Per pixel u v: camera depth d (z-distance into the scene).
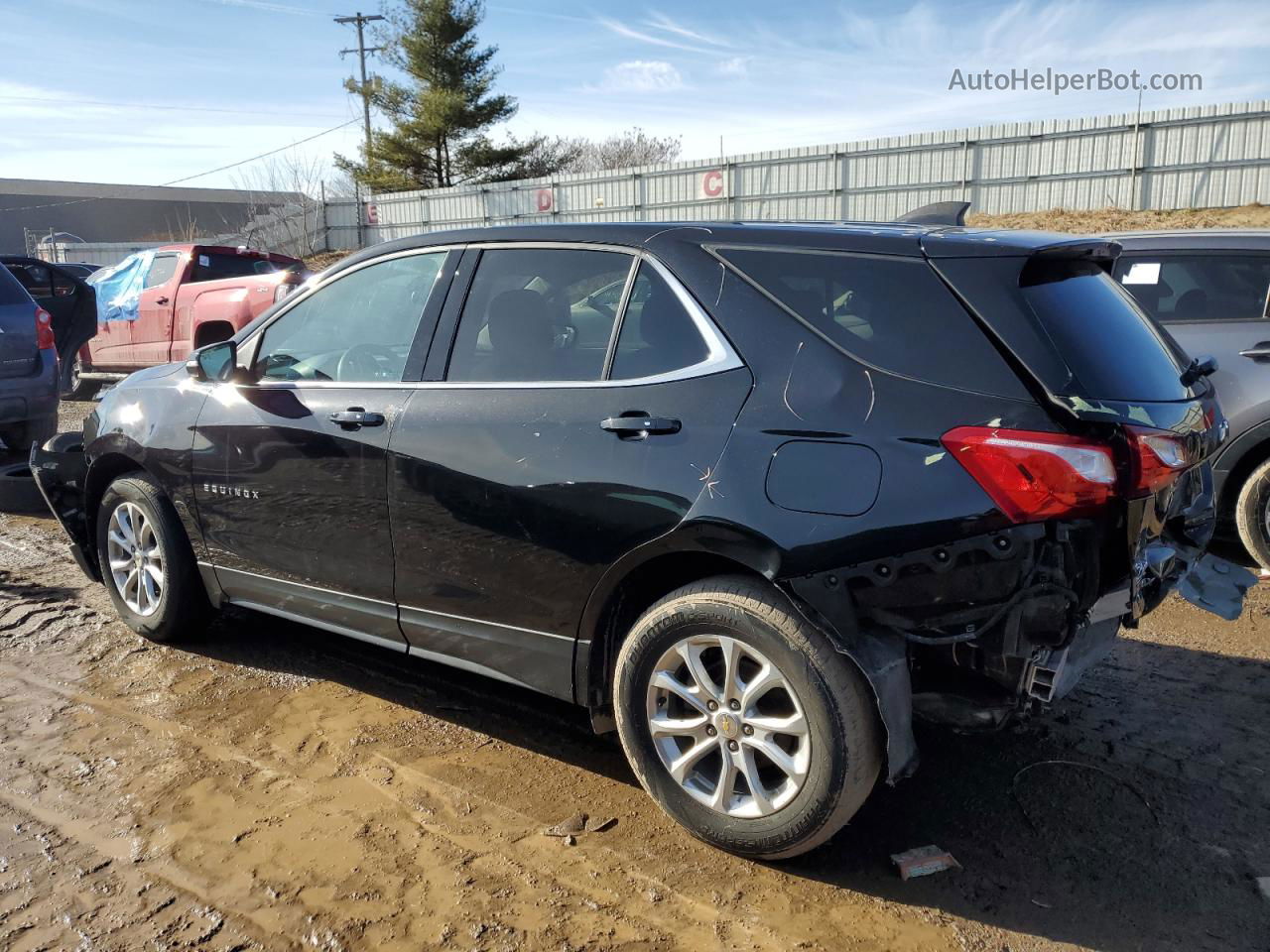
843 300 2.71
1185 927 2.53
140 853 2.85
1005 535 2.39
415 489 3.27
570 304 3.14
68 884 2.71
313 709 3.78
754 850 2.73
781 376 2.69
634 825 3.00
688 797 2.84
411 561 3.34
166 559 4.20
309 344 3.80
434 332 3.40
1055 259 2.75
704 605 2.70
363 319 3.66
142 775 3.28
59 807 3.08
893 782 2.52
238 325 11.57
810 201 31.36
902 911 2.59
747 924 2.54
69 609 4.85
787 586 2.56
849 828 2.98
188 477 4.02
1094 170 27.89
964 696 2.61
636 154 61.00
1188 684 3.97
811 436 2.59
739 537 2.61
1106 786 3.20
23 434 7.55
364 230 38.78
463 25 40.22
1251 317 5.36
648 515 2.77
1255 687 3.94
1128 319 2.98
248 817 3.03
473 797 3.16
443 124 40.06
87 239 62.09
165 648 4.38
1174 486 2.73
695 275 2.92
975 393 2.47
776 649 2.59
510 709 3.80
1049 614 2.46
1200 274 5.52
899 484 2.47
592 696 3.05
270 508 3.74
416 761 3.39
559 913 2.59
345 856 2.83
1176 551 2.99
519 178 42.31
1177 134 26.75
